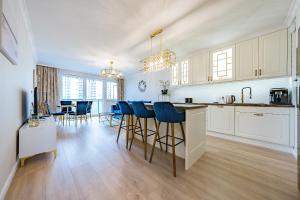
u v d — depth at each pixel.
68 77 6.24
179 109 1.98
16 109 1.86
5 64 1.41
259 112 2.62
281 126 2.38
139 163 2.01
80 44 3.25
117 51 3.73
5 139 1.39
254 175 1.68
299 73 1.43
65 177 1.63
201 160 2.09
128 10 2.01
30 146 1.93
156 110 1.98
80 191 1.39
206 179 1.61
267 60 2.65
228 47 3.21
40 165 1.92
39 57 4.29
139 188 1.45
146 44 3.28
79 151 2.44
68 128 4.32
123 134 3.62
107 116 6.72
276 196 1.32
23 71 2.37
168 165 1.95
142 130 3.01
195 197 1.32
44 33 2.71
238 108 2.90
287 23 2.38
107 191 1.39
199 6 1.94
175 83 4.57
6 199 1.27
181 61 4.34
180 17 2.19
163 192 1.38
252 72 2.84
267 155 2.25
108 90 7.72
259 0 1.84
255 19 2.28
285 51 2.45
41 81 5.30
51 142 2.12
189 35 2.83
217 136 3.30
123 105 2.78
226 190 1.41
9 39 1.41
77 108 4.92
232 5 1.92
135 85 7.13
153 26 2.46
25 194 1.33
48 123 2.25
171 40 3.07
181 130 2.19
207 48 3.60
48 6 1.93
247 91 3.22
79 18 2.21
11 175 1.56
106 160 2.10
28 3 1.87
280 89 2.58
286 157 2.17
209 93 3.94
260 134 2.61
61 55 4.08
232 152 2.39
